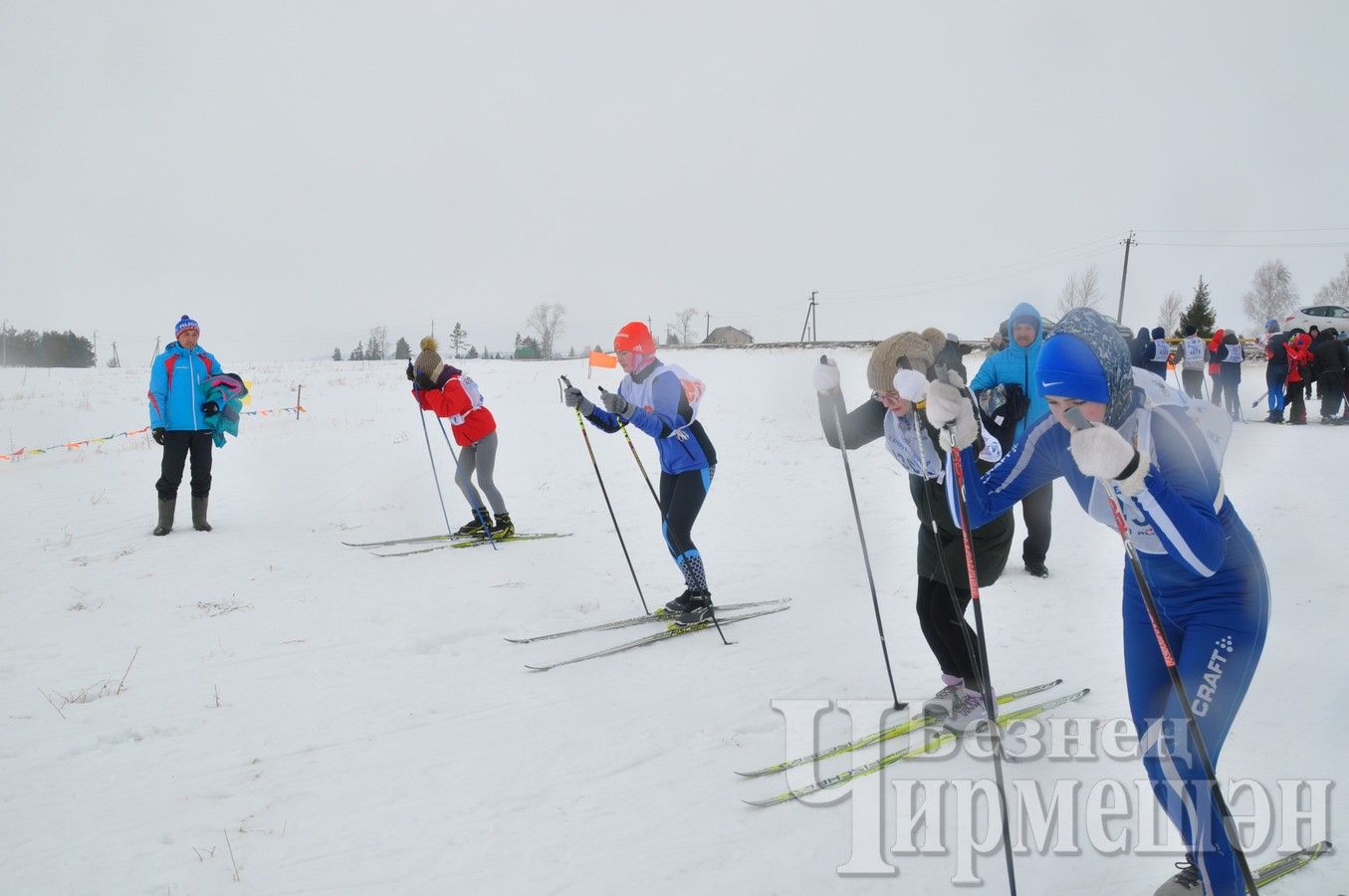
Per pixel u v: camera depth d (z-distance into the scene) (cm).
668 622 520
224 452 1353
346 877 267
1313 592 525
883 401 347
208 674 441
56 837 292
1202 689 231
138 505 934
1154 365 1172
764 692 412
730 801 311
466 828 295
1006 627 491
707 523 812
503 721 384
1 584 608
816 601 559
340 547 736
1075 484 257
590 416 530
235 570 650
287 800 315
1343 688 388
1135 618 255
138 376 2811
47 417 1772
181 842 288
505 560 687
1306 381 1416
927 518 356
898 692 406
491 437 746
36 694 414
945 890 260
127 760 348
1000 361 585
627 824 297
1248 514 739
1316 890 250
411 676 439
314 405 2072
